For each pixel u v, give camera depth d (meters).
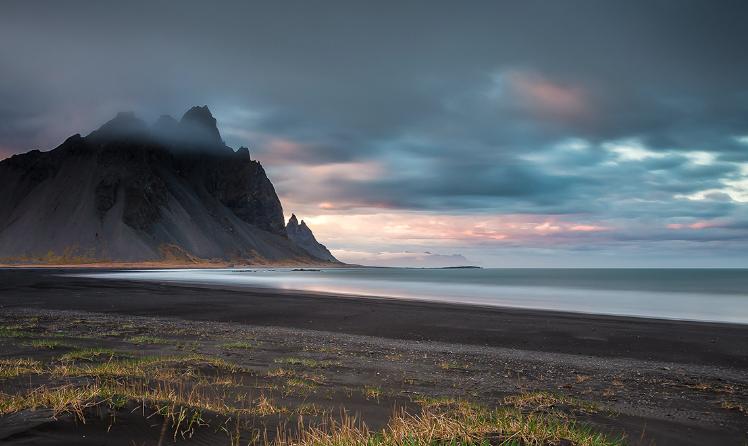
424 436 5.66
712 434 10.38
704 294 66.88
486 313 37.12
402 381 14.71
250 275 130.88
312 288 72.12
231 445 6.25
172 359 15.11
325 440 6.39
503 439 5.39
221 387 11.51
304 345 21.38
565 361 19.69
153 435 5.91
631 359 20.52
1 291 50.22
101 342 19.62
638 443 9.30
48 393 6.67
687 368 18.86
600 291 73.38
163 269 185.12
